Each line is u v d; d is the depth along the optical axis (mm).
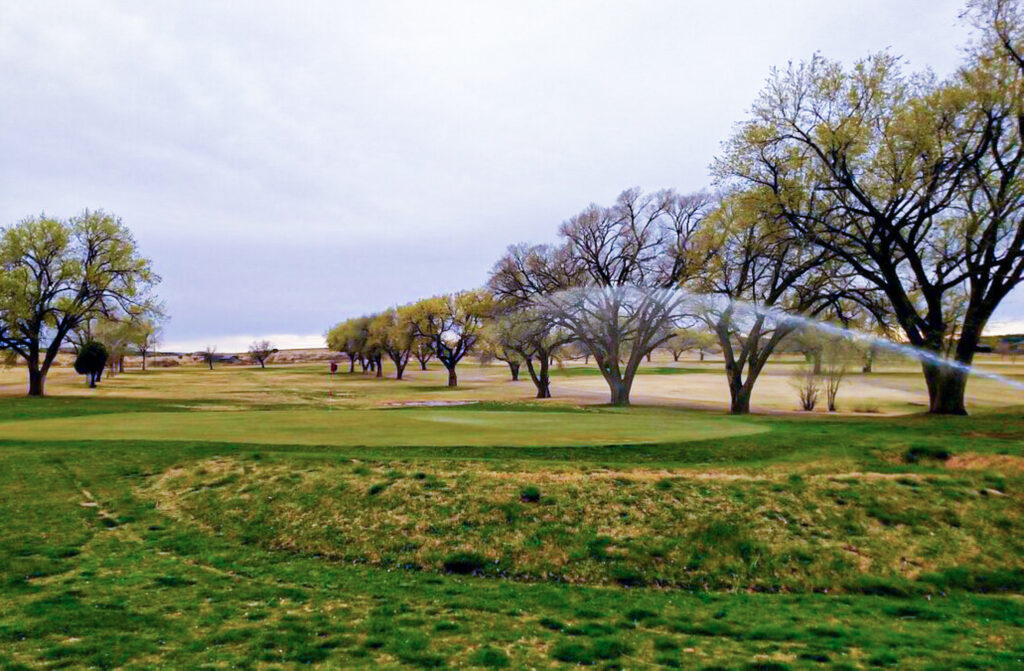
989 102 28656
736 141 35656
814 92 33406
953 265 32750
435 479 17375
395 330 100625
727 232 42625
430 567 13594
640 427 27062
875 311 35281
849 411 49656
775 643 9484
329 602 11070
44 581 11750
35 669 8031
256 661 8438
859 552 13891
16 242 56969
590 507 15648
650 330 50750
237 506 16703
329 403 56781
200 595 11227
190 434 25391
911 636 9859
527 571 13398
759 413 43688
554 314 51031
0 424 29531
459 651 8938
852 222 33750
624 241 51781
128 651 8664
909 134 30094
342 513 15891
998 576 13172
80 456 21172
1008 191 29266
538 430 25984
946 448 20500
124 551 13781
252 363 197875
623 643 9367
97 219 60156
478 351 89562
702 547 14055
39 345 59281
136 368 159500
